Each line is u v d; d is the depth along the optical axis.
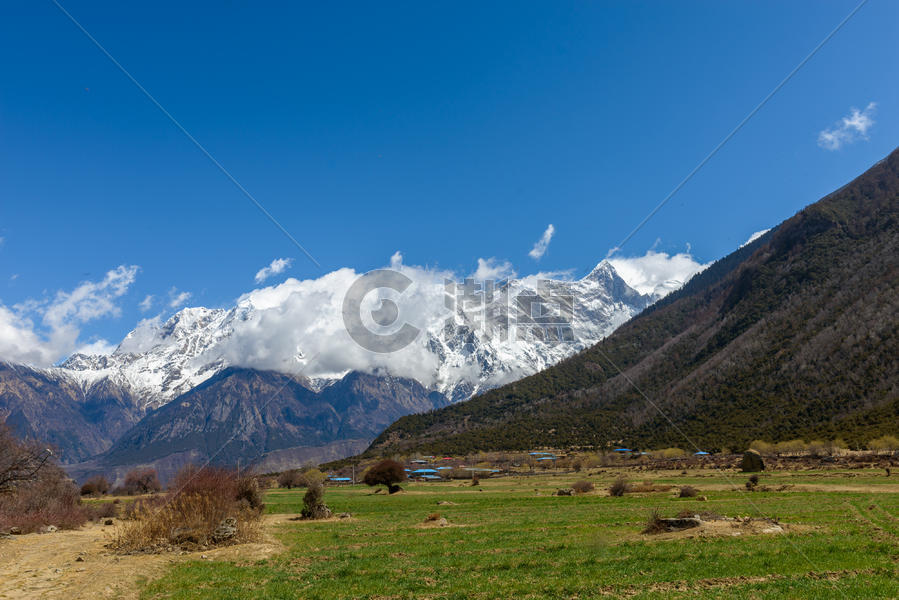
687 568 22.08
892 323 157.12
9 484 42.50
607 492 71.88
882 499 46.62
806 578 20.14
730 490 65.19
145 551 29.20
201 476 35.88
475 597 19.50
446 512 54.34
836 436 126.19
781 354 181.75
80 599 19.62
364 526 42.66
